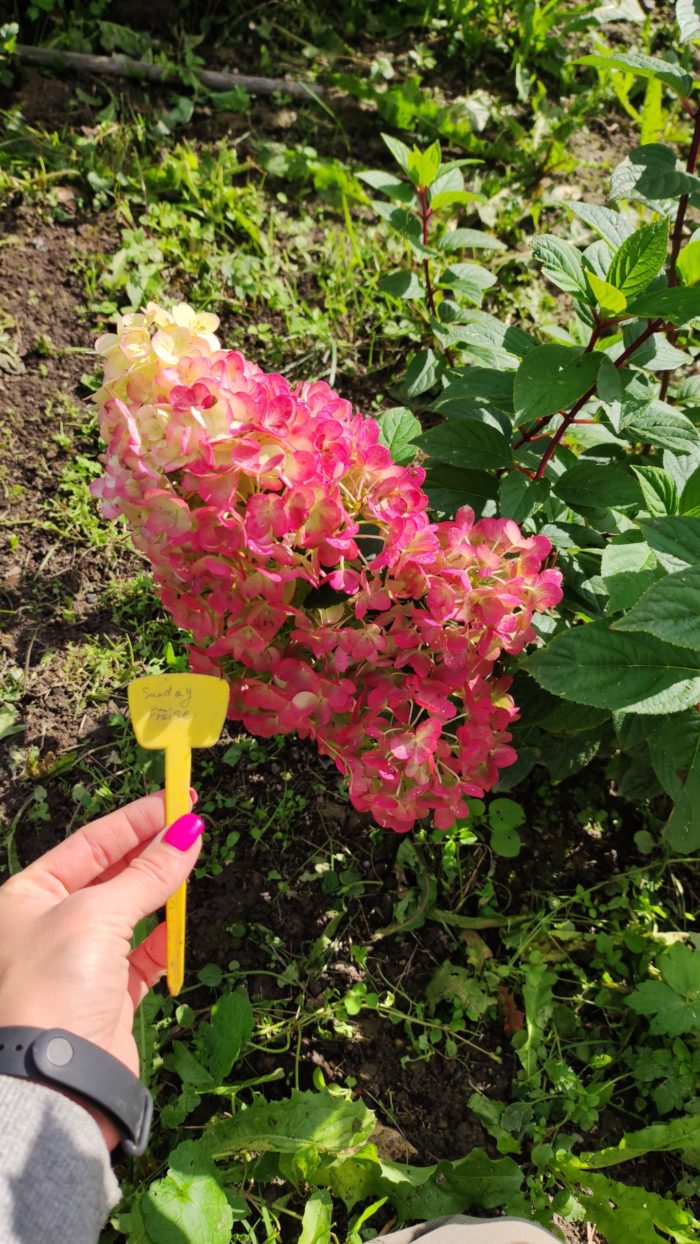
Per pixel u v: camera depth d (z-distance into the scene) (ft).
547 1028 1.61
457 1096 1.54
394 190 1.94
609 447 1.57
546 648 1.23
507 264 2.42
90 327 2.17
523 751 1.63
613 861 1.79
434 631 1.16
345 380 2.22
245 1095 1.50
